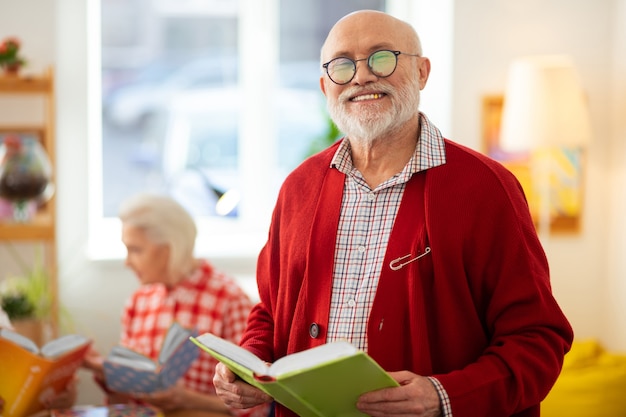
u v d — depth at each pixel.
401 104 1.84
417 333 1.79
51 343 2.56
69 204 3.66
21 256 3.57
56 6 3.54
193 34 4.02
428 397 1.64
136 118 3.99
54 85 3.52
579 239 3.79
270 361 1.98
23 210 3.29
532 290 1.76
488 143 3.72
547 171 3.74
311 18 4.10
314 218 1.92
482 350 1.82
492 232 1.80
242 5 4.05
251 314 2.11
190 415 2.75
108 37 3.94
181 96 4.03
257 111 4.07
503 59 3.71
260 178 4.10
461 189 1.82
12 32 3.52
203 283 2.92
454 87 3.69
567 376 3.26
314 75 4.12
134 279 3.70
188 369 2.67
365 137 1.85
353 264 1.86
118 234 3.91
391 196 1.87
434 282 1.80
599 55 3.73
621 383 3.23
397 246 1.82
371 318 1.80
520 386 1.70
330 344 1.56
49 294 3.34
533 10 3.70
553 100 3.41
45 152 3.57
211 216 4.08
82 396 3.62
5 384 2.47
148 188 4.03
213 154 4.08
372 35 1.86
